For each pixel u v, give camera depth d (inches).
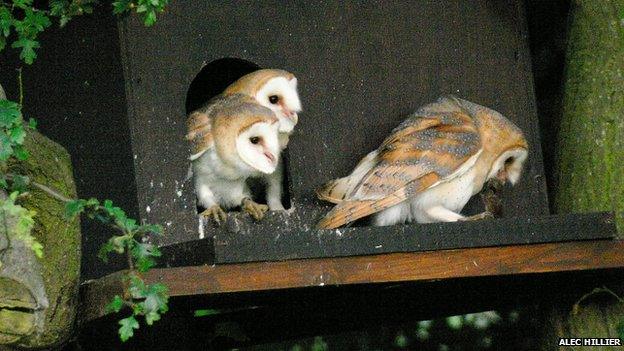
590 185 356.2
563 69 379.2
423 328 458.6
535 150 361.1
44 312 275.1
